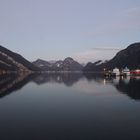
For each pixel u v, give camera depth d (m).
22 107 60.16
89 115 49.94
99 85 133.88
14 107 60.16
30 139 33.66
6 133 36.56
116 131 37.47
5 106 61.78
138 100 72.44
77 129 38.72
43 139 33.66
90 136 35.00
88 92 96.69
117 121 44.38
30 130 38.16
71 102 68.94
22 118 47.06
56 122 43.62
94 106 61.50
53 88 116.25
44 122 43.62
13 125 41.44
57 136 35.06
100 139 33.69
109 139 33.59
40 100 73.12
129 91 99.25
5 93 92.00
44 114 51.06
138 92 95.12
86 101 70.88
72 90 105.69
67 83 153.12
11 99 75.19
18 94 88.94
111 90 104.06
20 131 37.62
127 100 72.50
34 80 184.88
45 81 174.50
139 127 39.88
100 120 45.25
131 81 168.62
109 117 47.91
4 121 44.59
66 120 45.28
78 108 58.53
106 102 68.56
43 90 105.44
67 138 34.16
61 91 101.31
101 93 92.69
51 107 60.09
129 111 54.28
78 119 46.06
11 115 50.09
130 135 35.44
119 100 72.62
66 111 54.50
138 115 49.78
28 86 126.44
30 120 45.28
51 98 77.81
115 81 170.62
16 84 138.00
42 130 38.19
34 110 55.88
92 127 40.03
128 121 44.31
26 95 85.94
